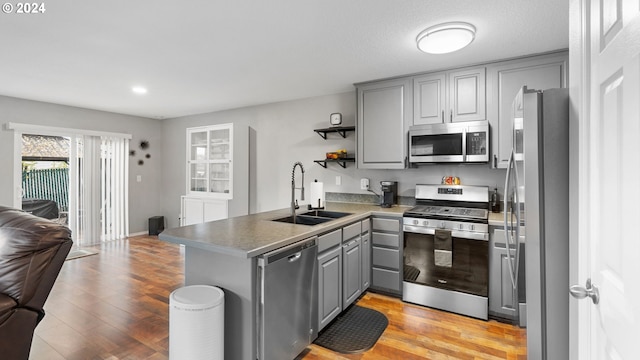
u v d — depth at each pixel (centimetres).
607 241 83
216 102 457
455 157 292
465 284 266
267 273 174
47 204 463
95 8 197
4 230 174
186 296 171
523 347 158
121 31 229
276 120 457
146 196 582
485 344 224
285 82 354
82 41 245
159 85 367
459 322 256
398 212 303
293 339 197
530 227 125
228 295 182
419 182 351
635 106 67
